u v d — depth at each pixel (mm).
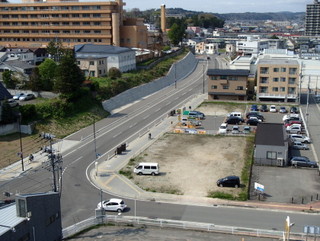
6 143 67625
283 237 34500
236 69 113375
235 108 96312
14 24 150500
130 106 98688
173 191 49562
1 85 73938
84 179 53875
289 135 70562
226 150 65375
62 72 82625
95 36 142875
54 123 76938
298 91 102750
